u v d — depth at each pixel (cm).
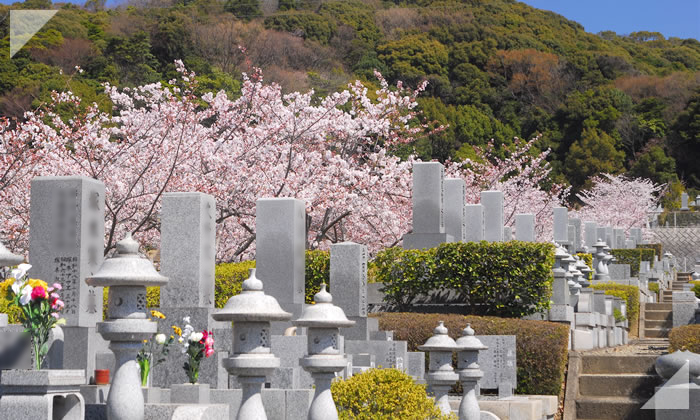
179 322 944
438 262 1380
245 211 1816
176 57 5072
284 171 1883
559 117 5953
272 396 791
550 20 7912
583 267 1636
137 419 585
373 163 2152
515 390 1143
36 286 647
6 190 1698
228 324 973
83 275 841
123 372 590
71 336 830
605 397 1140
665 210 5025
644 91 6475
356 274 1228
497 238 1795
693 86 6356
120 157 1811
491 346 1105
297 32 6444
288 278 1178
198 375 838
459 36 6781
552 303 1338
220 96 1984
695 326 1211
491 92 6147
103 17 5291
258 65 5641
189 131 1841
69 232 847
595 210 4075
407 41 6347
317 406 663
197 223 978
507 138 5500
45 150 1716
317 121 1955
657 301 2447
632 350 1438
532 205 2902
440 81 6031
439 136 4944
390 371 768
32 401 583
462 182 1684
